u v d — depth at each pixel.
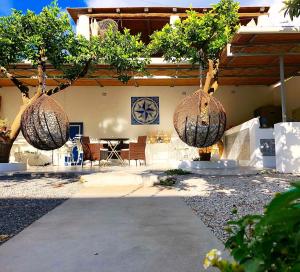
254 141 11.49
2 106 15.16
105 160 13.81
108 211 4.80
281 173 9.12
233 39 8.81
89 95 15.45
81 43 10.13
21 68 11.88
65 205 5.34
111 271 2.51
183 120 7.77
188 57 9.75
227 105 15.51
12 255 2.91
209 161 11.06
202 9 14.54
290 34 8.41
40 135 8.15
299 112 13.34
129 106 15.44
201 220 4.21
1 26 9.29
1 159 11.01
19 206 5.37
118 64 9.95
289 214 1.12
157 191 6.70
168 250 3.00
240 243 1.52
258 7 14.63
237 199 5.64
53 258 2.82
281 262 1.26
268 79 14.00
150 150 14.97
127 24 16.06
